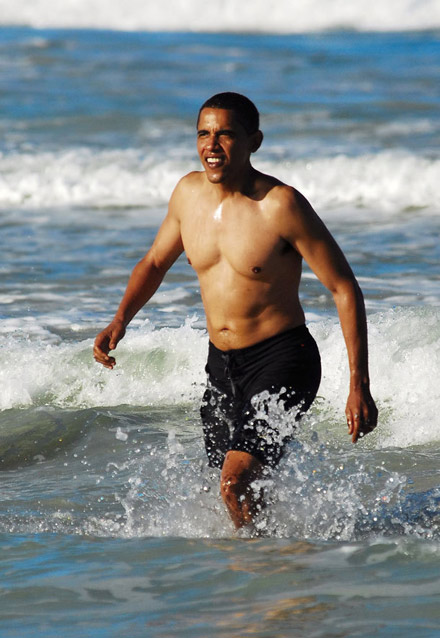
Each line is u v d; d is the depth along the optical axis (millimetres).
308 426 21656
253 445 14234
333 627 11578
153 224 42969
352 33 112000
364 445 20281
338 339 24250
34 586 13242
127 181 50406
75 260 36125
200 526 15641
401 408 21906
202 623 11836
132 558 14266
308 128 62812
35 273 34188
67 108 68375
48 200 48531
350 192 47594
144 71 83562
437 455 19469
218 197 14516
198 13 115625
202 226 14672
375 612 11992
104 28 114438
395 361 23000
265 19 115062
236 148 14055
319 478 17453
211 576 13398
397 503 16516
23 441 21297
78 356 25062
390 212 44188
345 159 51062
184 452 20094
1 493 18094
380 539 14766
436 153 53906
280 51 97188
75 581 13391
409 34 110188
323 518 15648
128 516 16359
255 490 14156
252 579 13234
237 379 14859
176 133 61969
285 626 11656
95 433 21547
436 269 33531
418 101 71062
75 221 43750
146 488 17891
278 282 14461
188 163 52844
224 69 85312
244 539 14953
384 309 28484
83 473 19203
